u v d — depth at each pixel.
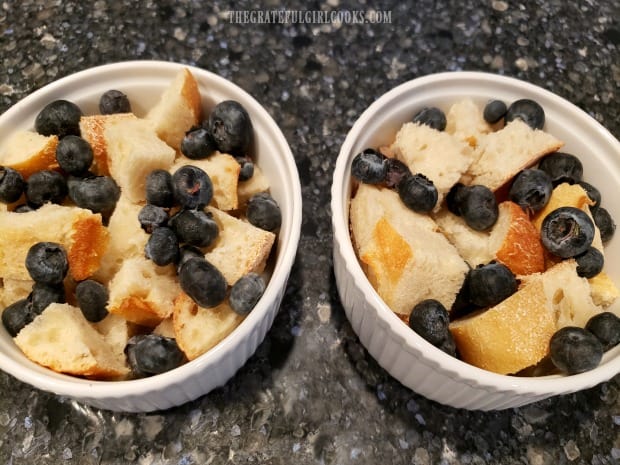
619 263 0.20
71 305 0.18
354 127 0.20
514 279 0.18
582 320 0.18
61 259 0.17
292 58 0.27
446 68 0.27
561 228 0.19
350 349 0.21
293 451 0.19
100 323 0.18
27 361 0.16
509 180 0.20
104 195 0.19
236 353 0.17
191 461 0.19
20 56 0.26
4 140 0.20
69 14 0.27
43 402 0.19
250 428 0.19
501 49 0.28
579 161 0.21
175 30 0.27
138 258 0.18
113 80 0.21
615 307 0.19
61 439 0.19
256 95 0.26
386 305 0.17
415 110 0.21
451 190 0.20
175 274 0.18
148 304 0.17
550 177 0.20
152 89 0.21
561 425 0.20
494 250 0.19
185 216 0.18
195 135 0.20
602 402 0.21
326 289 0.22
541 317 0.17
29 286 0.18
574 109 0.21
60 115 0.20
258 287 0.17
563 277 0.18
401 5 0.29
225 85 0.20
